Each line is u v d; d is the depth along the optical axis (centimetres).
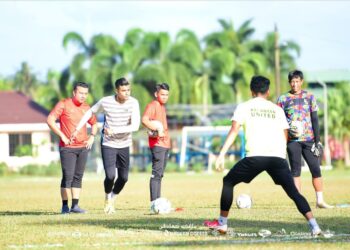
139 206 3091
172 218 2291
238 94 13200
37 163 8988
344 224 2083
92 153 9225
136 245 1703
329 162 9569
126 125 2567
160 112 2652
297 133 2661
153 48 12506
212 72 12900
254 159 1819
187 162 9262
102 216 2392
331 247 1648
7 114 9950
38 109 10194
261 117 1844
